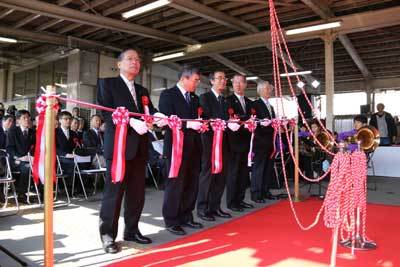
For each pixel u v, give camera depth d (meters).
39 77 13.54
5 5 7.49
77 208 4.42
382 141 8.05
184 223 3.51
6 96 15.38
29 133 4.94
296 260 2.58
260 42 10.05
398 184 6.73
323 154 5.69
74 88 11.32
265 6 8.48
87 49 11.22
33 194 5.21
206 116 3.85
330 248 2.85
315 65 13.82
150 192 5.78
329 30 9.24
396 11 8.19
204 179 3.84
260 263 2.52
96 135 5.88
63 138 5.21
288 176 7.05
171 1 7.46
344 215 2.54
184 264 2.49
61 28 10.36
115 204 2.82
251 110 4.46
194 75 3.47
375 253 2.74
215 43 10.91
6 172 4.42
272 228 3.45
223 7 8.55
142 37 11.16
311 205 4.55
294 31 8.98
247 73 14.97
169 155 3.34
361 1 8.33
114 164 2.67
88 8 8.58
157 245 2.93
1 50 12.67
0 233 3.27
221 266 2.46
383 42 11.27
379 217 3.94
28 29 10.07
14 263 2.53
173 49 12.50
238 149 4.16
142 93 3.07
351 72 15.02
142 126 2.78
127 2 8.34
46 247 2.02
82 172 5.04
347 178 2.58
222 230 3.38
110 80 2.90
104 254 2.71
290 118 4.74
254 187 4.78
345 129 14.15
